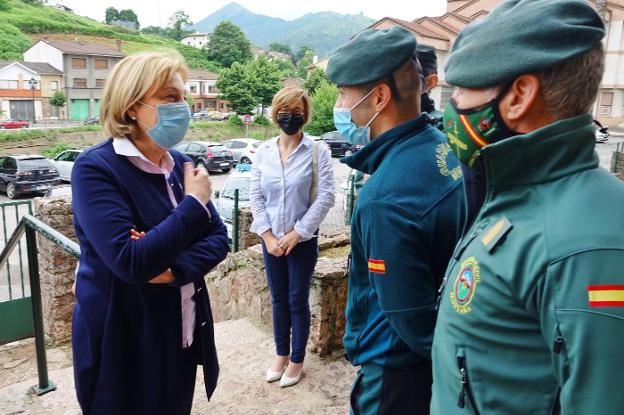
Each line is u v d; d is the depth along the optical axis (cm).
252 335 348
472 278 97
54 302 542
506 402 92
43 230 231
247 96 4719
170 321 165
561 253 81
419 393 148
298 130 275
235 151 2516
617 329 75
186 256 167
